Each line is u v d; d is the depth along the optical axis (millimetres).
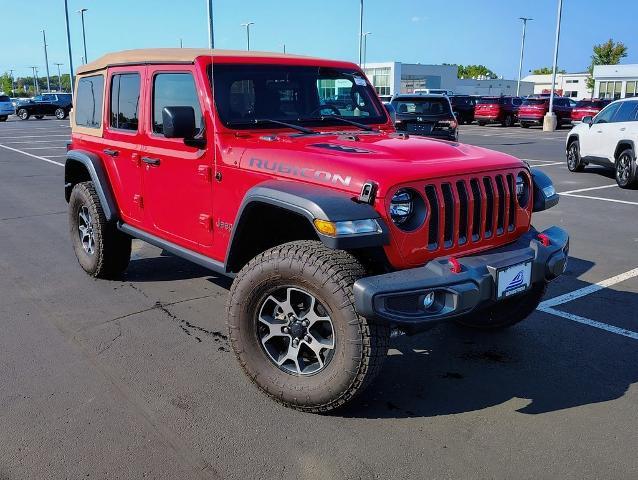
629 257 6750
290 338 3447
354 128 4664
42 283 5742
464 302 3178
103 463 2977
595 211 9531
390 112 5180
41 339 4441
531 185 3975
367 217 3105
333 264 3174
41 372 3920
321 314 3322
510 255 3537
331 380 3254
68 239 7574
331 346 3287
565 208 9805
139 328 4664
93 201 5453
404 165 3344
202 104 4066
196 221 4242
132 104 4844
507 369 4051
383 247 3223
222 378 3863
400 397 3668
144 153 4668
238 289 3500
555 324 4824
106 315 4926
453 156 3674
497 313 4531
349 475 2904
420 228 3279
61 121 39969
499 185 3705
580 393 3727
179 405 3527
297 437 3213
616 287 5699
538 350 4348
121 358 4141
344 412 3482
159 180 4547
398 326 3426
